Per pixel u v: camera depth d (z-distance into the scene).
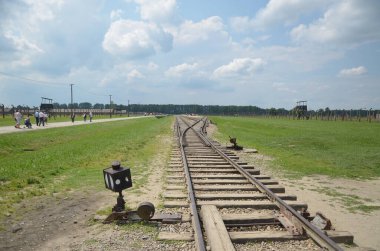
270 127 46.25
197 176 11.98
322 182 12.05
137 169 14.10
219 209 8.20
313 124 53.03
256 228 7.00
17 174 12.26
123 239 6.39
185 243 6.21
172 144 24.33
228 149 21.33
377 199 9.73
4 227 7.09
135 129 43.12
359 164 15.98
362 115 82.31
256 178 11.72
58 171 13.29
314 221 6.96
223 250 5.59
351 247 6.16
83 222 7.43
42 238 6.52
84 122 58.16
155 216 7.37
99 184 11.12
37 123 42.47
